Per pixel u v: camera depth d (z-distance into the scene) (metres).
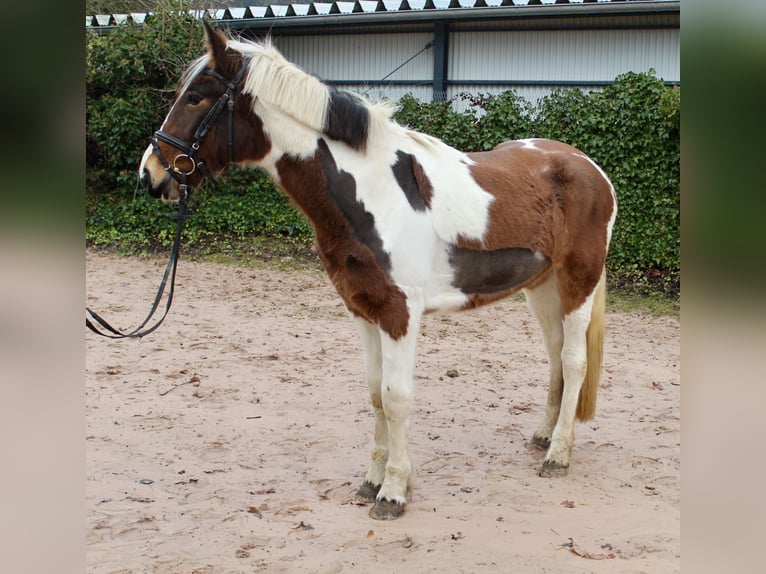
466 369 6.25
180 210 3.54
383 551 3.28
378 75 12.05
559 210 4.07
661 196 9.10
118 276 9.48
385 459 3.83
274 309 8.16
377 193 3.48
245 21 11.93
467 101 11.54
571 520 3.60
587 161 4.27
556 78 10.99
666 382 5.96
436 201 3.63
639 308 8.41
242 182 11.21
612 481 4.07
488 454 4.46
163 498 3.78
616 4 9.85
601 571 3.12
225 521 3.54
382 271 3.44
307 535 3.42
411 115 10.32
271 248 10.72
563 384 4.33
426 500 3.82
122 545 3.28
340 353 6.61
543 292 4.42
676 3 9.62
